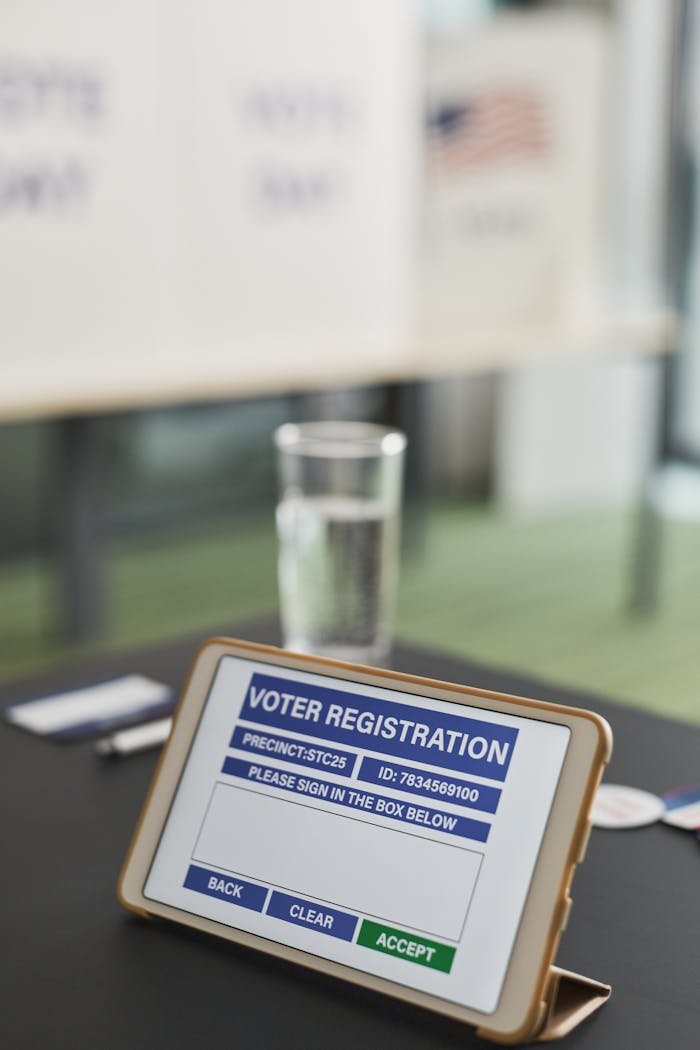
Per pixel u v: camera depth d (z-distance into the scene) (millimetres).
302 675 678
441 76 3604
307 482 987
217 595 3682
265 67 3131
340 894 611
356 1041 553
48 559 4031
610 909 666
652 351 3574
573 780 577
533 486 5016
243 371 3117
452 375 5105
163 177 3010
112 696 968
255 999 586
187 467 4223
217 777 670
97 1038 557
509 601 3693
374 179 3400
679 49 3611
